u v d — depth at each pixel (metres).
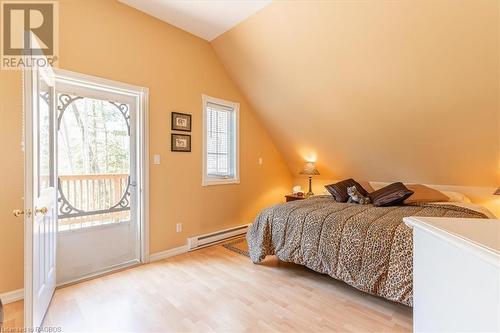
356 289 2.32
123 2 2.70
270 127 4.43
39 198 1.70
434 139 3.05
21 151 2.12
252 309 2.00
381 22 2.39
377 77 2.82
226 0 2.66
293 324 1.82
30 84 1.53
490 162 2.91
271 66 3.41
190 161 3.37
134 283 2.41
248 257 3.11
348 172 4.35
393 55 2.56
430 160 3.31
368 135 3.51
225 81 3.85
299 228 2.54
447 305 0.75
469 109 2.58
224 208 3.85
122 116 2.83
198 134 3.46
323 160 4.41
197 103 3.45
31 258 1.52
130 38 2.77
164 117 3.07
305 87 3.42
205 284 2.40
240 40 3.33
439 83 2.54
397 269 1.91
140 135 2.88
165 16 2.96
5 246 2.06
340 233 2.26
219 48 3.60
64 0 2.33
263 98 3.96
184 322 1.83
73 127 2.51
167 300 2.12
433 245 0.83
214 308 2.01
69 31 2.36
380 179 4.09
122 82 2.70
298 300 2.13
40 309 1.75
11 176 2.08
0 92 2.03
